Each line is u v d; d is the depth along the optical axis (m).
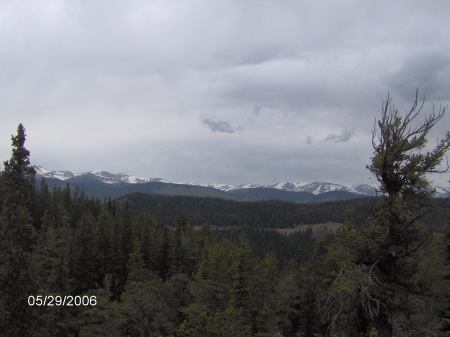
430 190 16.59
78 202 129.25
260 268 42.28
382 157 17.05
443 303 17.80
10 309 20.58
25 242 21.73
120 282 56.41
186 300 40.22
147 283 31.23
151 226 85.81
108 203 122.00
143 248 63.78
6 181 21.34
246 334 21.03
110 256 57.56
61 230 56.41
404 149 16.89
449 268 18.97
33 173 22.31
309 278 42.06
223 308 38.03
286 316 41.88
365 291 15.32
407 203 16.64
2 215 20.86
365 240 16.56
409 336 15.81
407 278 16.64
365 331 16.73
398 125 17.20
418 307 17.36
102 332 29.11
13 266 20.78
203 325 19.30
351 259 16.97
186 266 70.50
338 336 16.11
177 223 82.62
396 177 17.03
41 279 31.28
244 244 47.31
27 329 22.11
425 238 16.23
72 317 29.97
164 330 29.88
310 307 39.62
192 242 76.81
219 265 41.12
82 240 53.66
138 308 29.38
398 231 16.48
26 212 22.30
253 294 38.94
